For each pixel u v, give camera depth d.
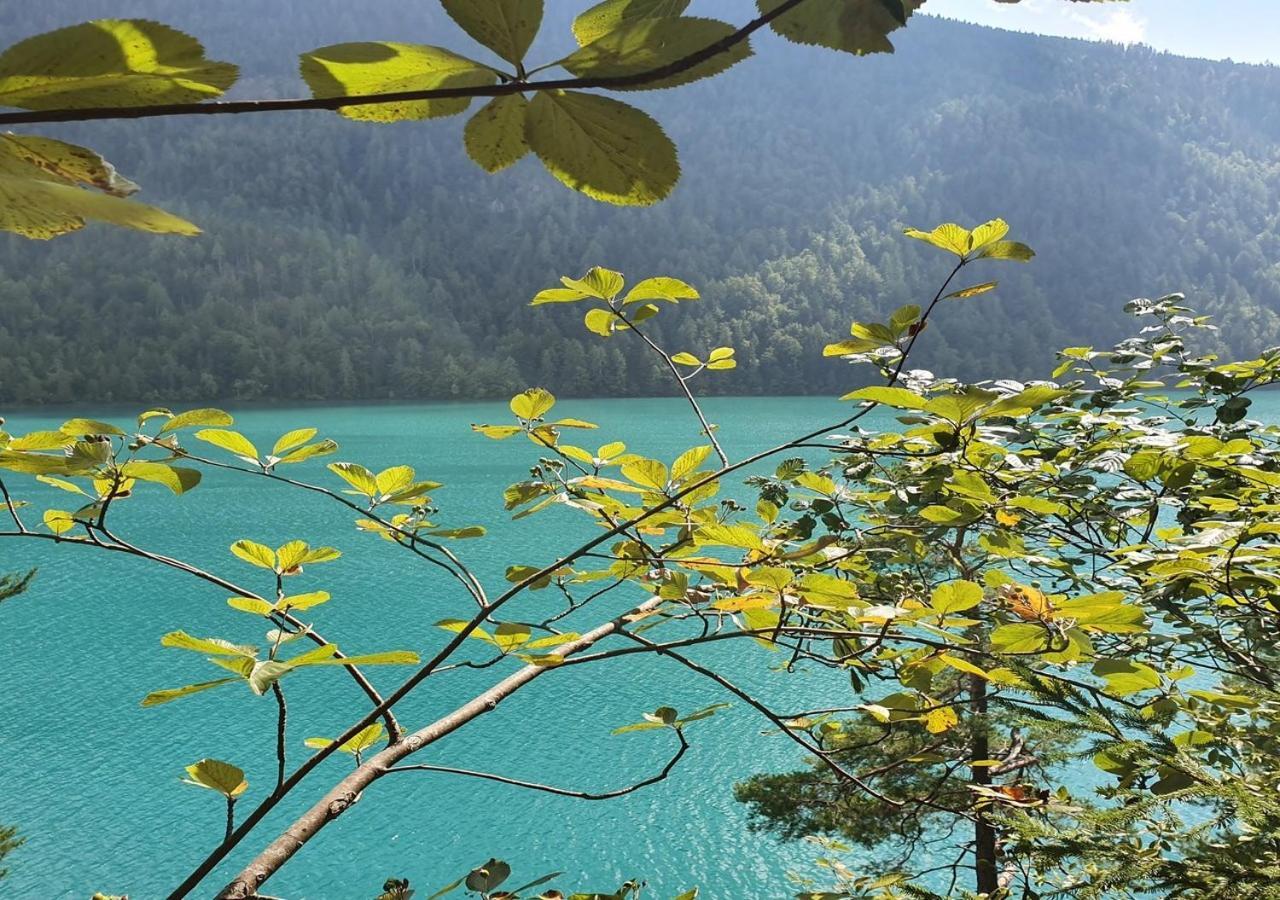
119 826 29.89
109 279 149.88
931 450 2.43
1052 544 3.29
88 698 40.00
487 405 139.00
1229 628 3.16
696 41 0.44
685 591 1.88
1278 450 3.22
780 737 36.72
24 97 0.33
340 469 1.91
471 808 32.03
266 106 0.38
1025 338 150.38
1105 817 2.49
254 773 33.84
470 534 2.00
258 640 45.38
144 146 195.00
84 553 61.56
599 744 36.59
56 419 111.94
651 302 2.24
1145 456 2.71
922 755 2.28
